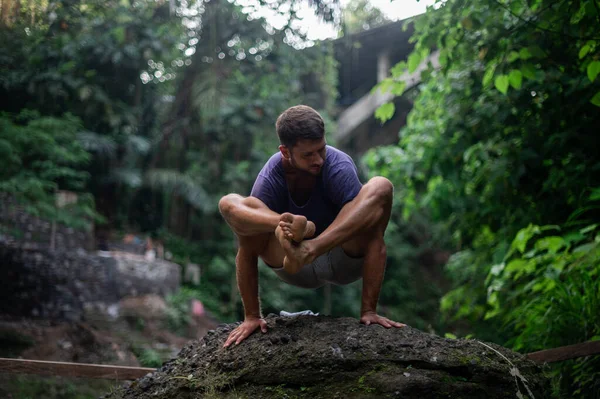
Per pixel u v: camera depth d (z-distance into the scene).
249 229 3.04
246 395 2.93
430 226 17.55
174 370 3.26
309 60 16.25
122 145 15.69
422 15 5.31
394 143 18.73
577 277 4.75
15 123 14.94
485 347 3.04
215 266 16.44
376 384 2.79
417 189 8.73
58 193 14.03
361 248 3.24
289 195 3.18
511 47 5.09
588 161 5.68
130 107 16.28
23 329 11.40
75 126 14.64
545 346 4.48
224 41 16.00
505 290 6.21
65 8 12.17
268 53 16.12
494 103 6.41
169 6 15.27
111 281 13.42
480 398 2.82
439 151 7.33
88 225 14.30
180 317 13.68
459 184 7.26
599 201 5.59
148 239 15.55
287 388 2.90
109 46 14.48
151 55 15.05
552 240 5.00
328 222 3.20
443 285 18.77
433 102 8.06
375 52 17.92
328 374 2.87
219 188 16.84
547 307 4.70
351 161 3.21
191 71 16.50
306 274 3.38
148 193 17.27
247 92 16.25
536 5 5.32
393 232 18.67
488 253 7.56
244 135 16.72
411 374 2.81
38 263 12.44
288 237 2.77
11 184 12.88
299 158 2.96
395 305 18.06
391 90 5.72
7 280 12.08
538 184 6.41
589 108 5.62
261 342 3.11
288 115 2.96
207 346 3.34
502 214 6.83
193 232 17.83
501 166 6.16
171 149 17.12
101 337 11.76
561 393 4.14
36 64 13.84
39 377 8.93
